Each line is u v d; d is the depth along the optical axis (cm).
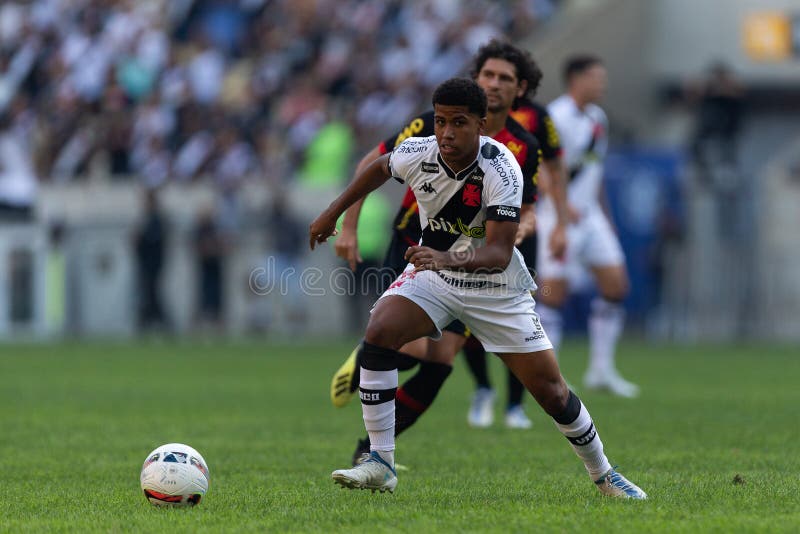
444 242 1767
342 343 6412
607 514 1634
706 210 6775
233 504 1764
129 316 6712
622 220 6544
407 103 7506
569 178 3616
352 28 8244
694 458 2338
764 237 6875
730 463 2262
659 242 6538
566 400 1777
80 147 7894
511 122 2298
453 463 2300
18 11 9225
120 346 6228
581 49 7394
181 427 2939
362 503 1767
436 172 1708
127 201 6800
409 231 2192
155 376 4494
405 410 2094
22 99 8506
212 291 6688
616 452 2431
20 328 6875
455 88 1630
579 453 1809
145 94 8162
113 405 3472
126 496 1867
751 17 7512
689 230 6706
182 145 7575
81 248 6825
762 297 6819
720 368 4897
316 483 2016
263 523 1591
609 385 3856
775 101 7525
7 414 3228
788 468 2192
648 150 6562
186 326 6700
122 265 6738
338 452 2469
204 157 7294
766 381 4288
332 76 7875
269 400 3631
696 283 6706
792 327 6825
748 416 3147
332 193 6612
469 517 1619
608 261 3759
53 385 4122
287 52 8188
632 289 6588
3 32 9188
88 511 1725
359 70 7875
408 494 1864
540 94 7269
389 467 1811
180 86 8069
